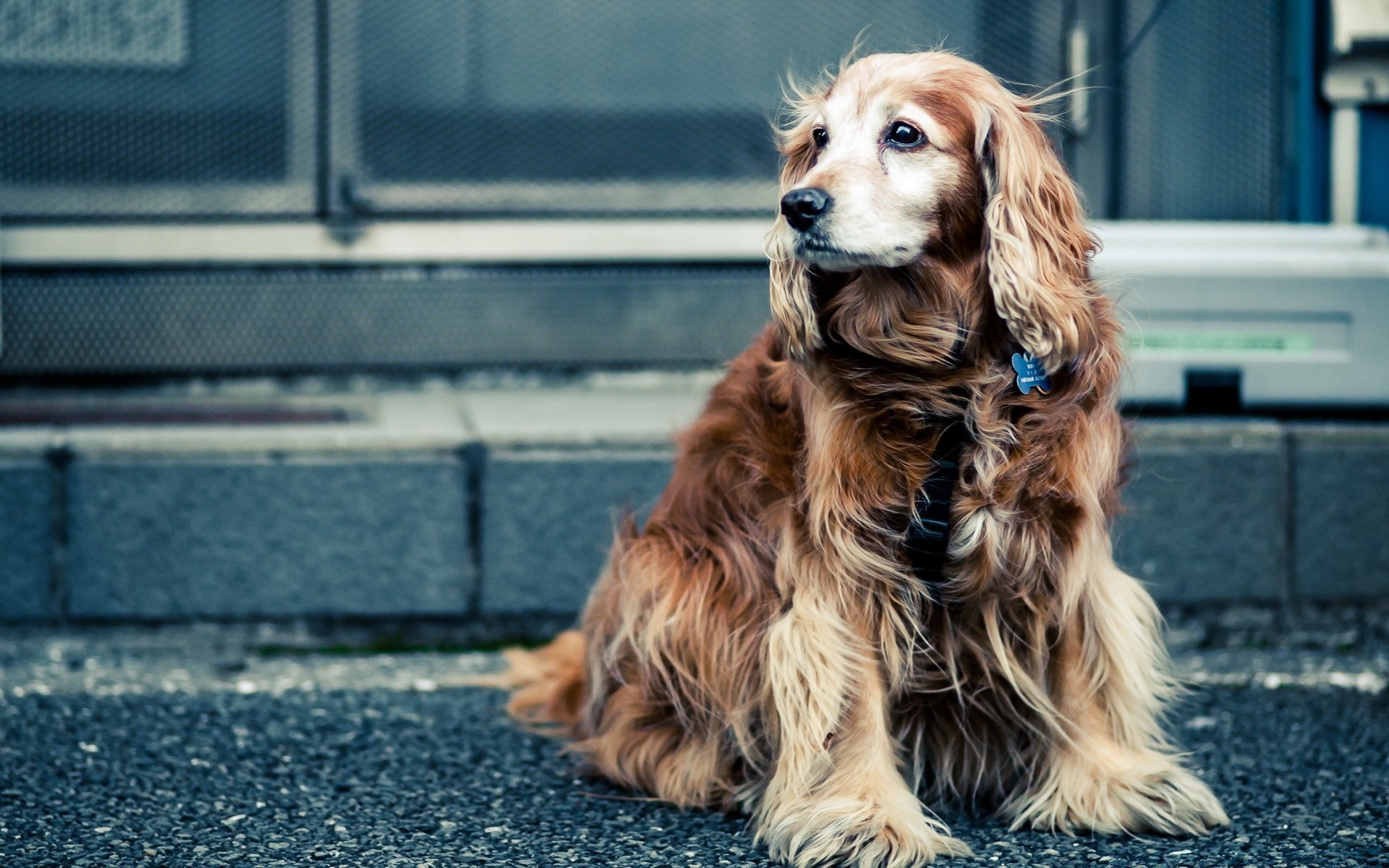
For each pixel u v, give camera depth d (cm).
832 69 518
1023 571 262
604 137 519
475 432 413
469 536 409
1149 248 425
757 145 519
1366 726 338
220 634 407
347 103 507
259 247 505
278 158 508
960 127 259
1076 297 258
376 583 407
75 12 495
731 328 520
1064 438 260
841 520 262
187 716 343
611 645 303
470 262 512
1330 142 492
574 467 410
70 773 303
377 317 513
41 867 253
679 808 288
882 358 262
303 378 512
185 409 469
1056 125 362
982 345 262
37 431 407
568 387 518
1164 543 410
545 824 278
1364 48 481
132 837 268
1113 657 279
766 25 518
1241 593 412
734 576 283
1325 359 414
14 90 495
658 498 412
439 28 509
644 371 520
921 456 260
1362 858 258
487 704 358
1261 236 431
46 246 496
